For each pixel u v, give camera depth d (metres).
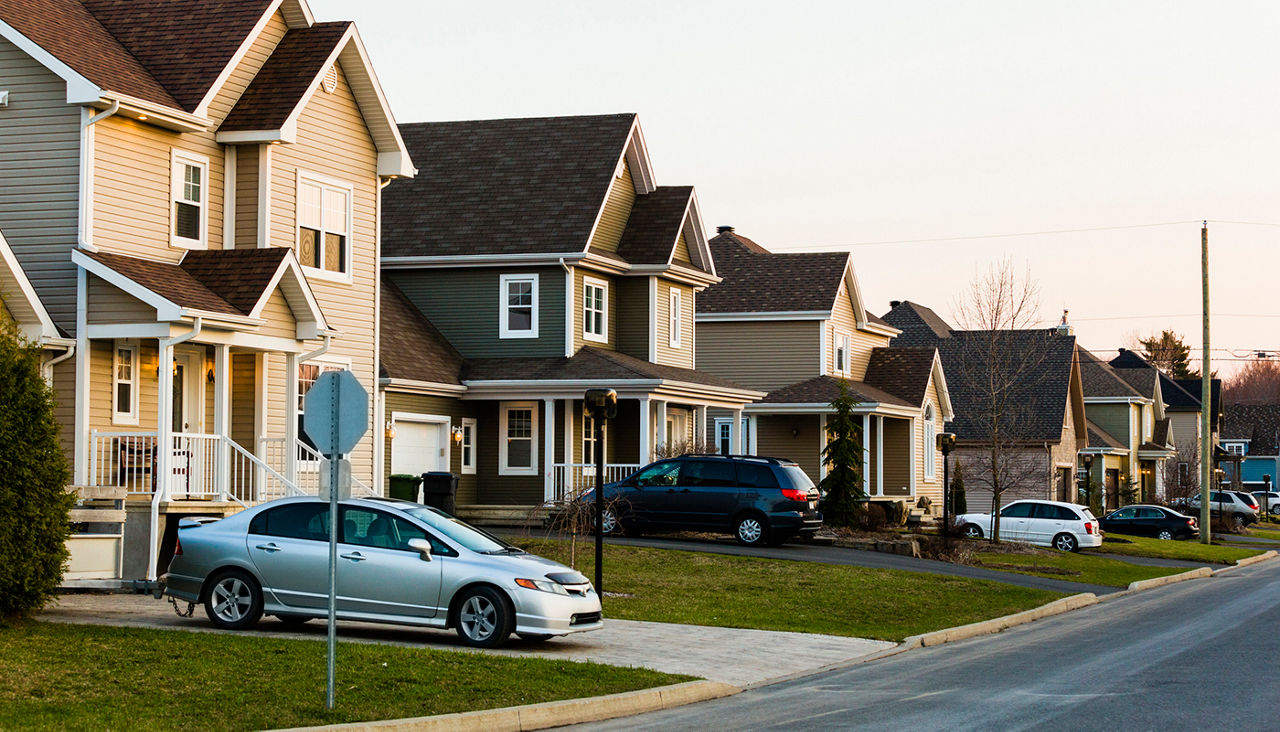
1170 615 24.45
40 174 22.34
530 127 41.94
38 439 15.64
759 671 16.34
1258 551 47.34
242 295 22.66
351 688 12.90
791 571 26.81
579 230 37.62
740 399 41.94
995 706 13.57
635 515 32.44
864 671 16.80
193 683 12.77
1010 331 45.38
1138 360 97.31
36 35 22.39
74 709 11.48
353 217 28.25
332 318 27.47
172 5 26.02
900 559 31.61
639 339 40.09
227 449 22.61
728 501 31.67
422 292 39.03
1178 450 82.38
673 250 39.84
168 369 21.42
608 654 16.69
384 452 33.59
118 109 22.27
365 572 16.38
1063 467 61.94
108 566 20.66
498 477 37.44
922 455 53.38
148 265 22.56
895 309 72.19
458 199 39.78
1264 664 17.09
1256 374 172.75
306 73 25.92
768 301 50.47
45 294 22.11
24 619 15.61
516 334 38.00
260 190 25.25
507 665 14.47
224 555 16.69
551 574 16.53
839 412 37.78
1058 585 29.67
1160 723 12.51
